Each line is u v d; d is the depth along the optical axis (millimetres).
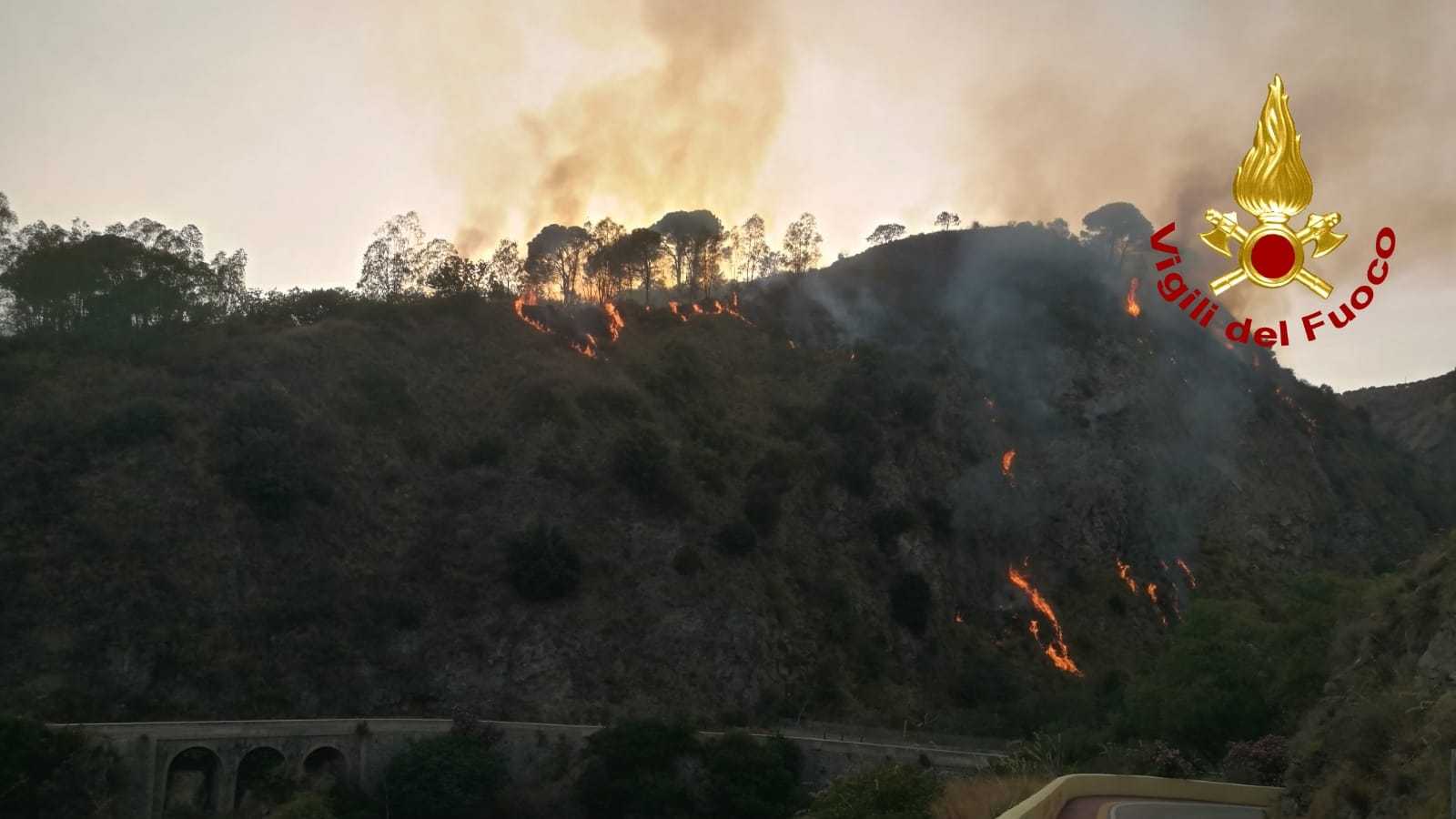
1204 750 58062
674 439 103688
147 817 56312
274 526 78062
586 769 67062
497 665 79500
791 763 69875
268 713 69312
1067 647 103125
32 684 62125
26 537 68625
